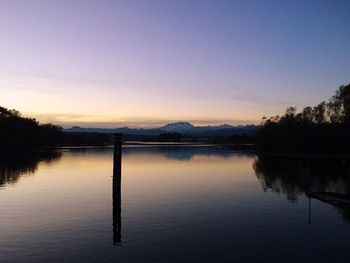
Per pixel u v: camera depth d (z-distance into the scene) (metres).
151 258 30.31
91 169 108.88
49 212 46.97
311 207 50.91
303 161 149.50
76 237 35.97
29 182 77.50
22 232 37.72
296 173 101.38
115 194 52.25
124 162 141.75
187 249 32.53
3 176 88.38
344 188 73.06
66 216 44.72
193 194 61.97
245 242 34.56
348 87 170.00
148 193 62.91
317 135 182.25
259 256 30.84
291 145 194.00
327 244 34.09
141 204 52.53
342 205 52.09
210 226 40.22
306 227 40.12
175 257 30.55
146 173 98.62
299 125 193.88
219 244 33.94
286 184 77.00
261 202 54.88
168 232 37.78
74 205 51.69
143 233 37.34
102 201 54.91
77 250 32.22
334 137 175.12
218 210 48.56
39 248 32.72
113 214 45.84
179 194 61.91
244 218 44.12
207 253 31.52
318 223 41.88
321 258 30.48
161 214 45.94
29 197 58.47
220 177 89.12
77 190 66.25
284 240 35.31
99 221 42.22
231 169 112.19
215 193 63.28
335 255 31.19
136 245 33.53
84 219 43.19
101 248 32.75
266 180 83.94
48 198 57.53
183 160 154.62
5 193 62.56
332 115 183.50
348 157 165.62
